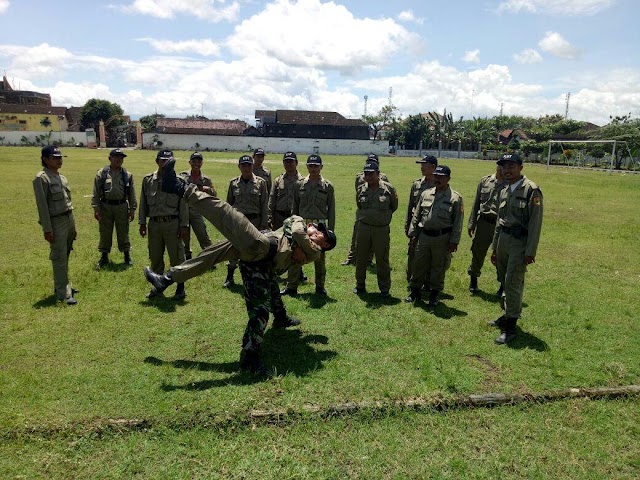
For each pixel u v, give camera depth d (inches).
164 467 129.5
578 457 139.9
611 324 243.9
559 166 2053.4
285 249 185.6
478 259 295.9
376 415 155.3
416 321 240.8
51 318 228.2
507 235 223.5
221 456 134.1
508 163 221.9
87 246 384.5
